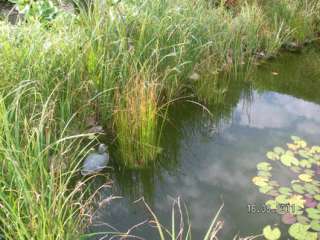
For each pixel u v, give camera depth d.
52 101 2.56
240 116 3.46
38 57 2.75
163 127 3.22
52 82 2.76
